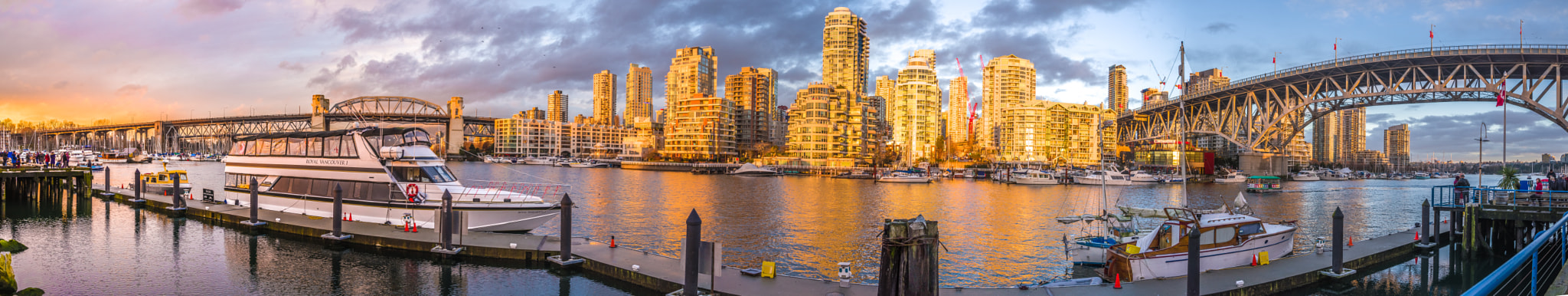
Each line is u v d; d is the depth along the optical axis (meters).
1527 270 29.66
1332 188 136.88
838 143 197.38
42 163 74.31
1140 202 91.50
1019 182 128.25
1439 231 39.03
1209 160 172.88
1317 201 95.69
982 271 36.69
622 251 30.12
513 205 37.53
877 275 36.41
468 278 28.16
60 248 33.94
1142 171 173.25
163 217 44.34
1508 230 34.25
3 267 20.03
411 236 32.94
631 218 61.19
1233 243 29.16
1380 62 130.00
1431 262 33.25
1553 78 119.12
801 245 45.56
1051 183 126.31
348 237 34.00
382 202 37.88
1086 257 36.91
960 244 46.72
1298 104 151.88
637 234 50.19
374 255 32.03
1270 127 160.38
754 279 24.31
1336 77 144.50
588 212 66.44
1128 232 39.56
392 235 33.28
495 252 30.69
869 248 44.44
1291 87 153.00
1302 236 53.56
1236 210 35.34
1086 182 128.25
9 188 57.00
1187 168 170.62
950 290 22.88
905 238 13.87
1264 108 168.50
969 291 22.80
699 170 177.88
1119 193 108.75
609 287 26.86
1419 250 35.06
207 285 27.22
